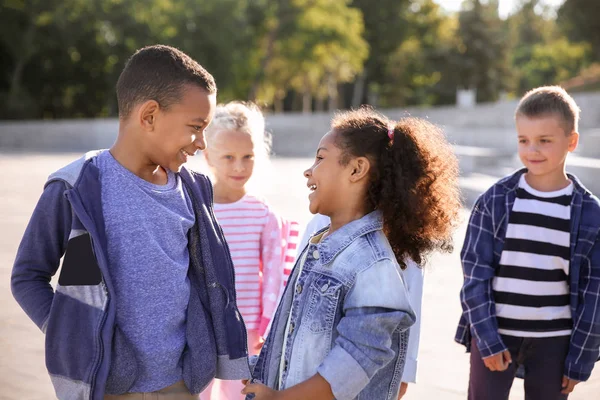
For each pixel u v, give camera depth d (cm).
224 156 322
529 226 278
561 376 277
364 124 194
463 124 3234
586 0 4103
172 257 204
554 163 275
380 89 5678
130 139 201
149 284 198
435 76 5925
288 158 2473
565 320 277
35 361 422
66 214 194
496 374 277
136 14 3575
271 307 315
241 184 325
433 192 195
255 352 324
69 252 190
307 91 4862
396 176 190
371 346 174
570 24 4262
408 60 5531
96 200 194
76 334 190
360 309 180
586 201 277
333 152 192
